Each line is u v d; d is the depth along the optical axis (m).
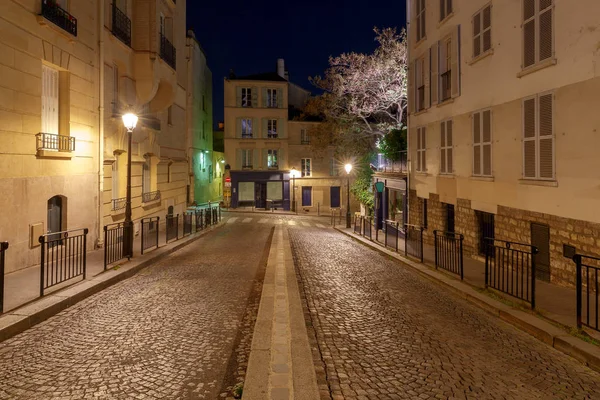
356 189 34.31
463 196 14.81
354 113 31.47
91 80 14.17
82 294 8.59
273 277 10.74
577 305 6.58
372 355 5.76
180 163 26.61
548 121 10.25
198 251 16.08
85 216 13.85
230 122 46.69
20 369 5.12
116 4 16.89
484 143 13.19
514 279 10.84
